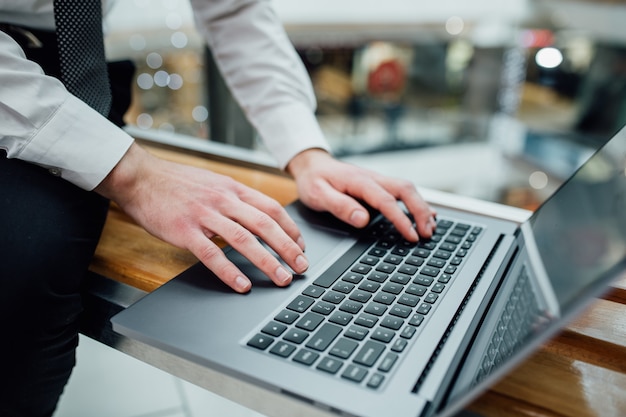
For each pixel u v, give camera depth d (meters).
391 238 0.69
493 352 0.46
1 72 0.57
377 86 3.87
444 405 0.42
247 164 1.03
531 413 0.46
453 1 3.73
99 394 0.93
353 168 0.77
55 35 0.77
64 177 0.61
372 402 0.41
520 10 4.02
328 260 0.63
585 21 3.97
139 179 0.63
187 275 0.59
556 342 0.57
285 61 0.90
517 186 4.07
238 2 0.91
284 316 0.52
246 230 0.58
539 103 4.34
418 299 0.55
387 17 3.41
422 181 4.04
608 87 4.05
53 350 0.56
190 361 0.47
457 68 4.27
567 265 0.48
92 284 0.64
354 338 0.49
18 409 0.55
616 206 0.50
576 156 4.12
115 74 0.90
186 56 1.80
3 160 0.60
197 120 1.86
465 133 4.73
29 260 0.53
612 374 0.52
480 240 0.69
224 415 0.89
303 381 0.43
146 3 1.73
